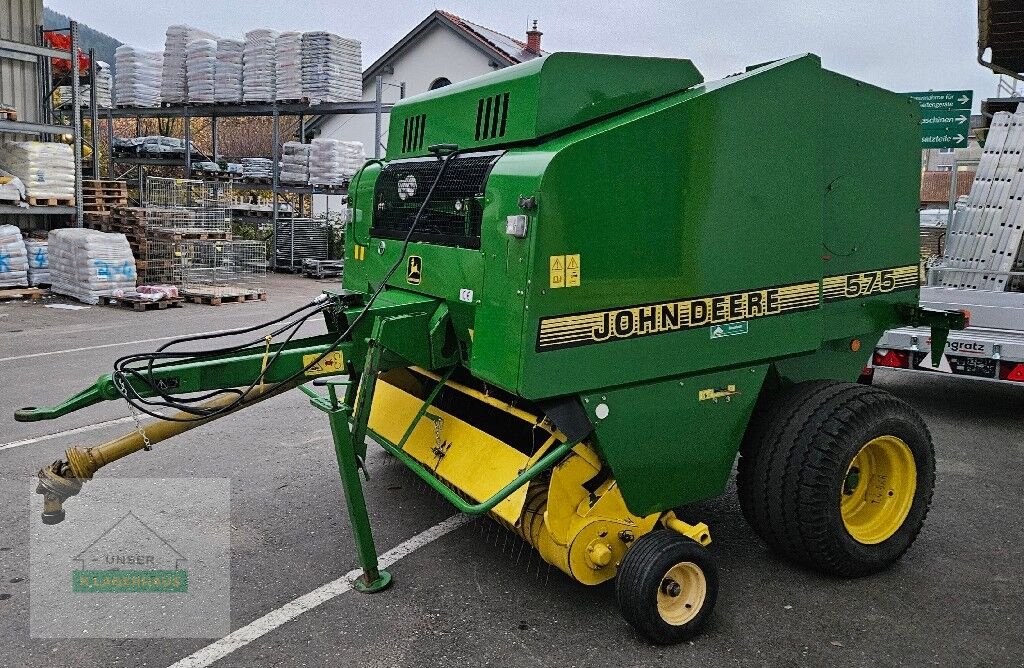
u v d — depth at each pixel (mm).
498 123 4070
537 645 3508
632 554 3492
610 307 3570
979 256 8875
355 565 4227
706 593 3600
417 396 4980
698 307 3811
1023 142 8711
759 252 3971
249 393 3883
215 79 18781
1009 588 4109
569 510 3619
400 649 3463
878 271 4676
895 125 4578
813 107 4051
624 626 3676
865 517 4309
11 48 14078
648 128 3553
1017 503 5258
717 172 3770
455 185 4023
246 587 3975
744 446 4242
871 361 7277
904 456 4250
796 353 4207
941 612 3857
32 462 5551
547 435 3941
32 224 15016
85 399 3660
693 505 5129
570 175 3398
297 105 18125
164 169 24812
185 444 6141
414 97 4992
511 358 3492
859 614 3826
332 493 5199
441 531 4656
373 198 4988
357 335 4211
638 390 3699
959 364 6809
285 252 18906
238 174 20719
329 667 3324
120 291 12859
